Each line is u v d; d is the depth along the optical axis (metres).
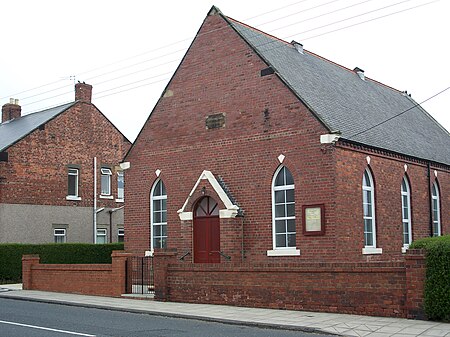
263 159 22.06
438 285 14.23
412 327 13.50
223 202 22.05
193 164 24.22
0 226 31.86
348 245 20.48
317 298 16.28
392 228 23.62
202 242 22.97
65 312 17.56
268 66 22.30
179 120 24.94
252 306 17.47
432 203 27.44
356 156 21.66
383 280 15.23
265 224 21.78
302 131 21.08
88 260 32.25
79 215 36.06
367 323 14.16
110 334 13.04
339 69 29.84
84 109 37.12
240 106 23.00
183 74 25.06
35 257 25.02
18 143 33.28
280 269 16.97
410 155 25.20
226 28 23.81
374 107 27.84
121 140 39.22
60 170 35.31
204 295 18.56
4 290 24.72
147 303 19.02
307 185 20.78
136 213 25.95
